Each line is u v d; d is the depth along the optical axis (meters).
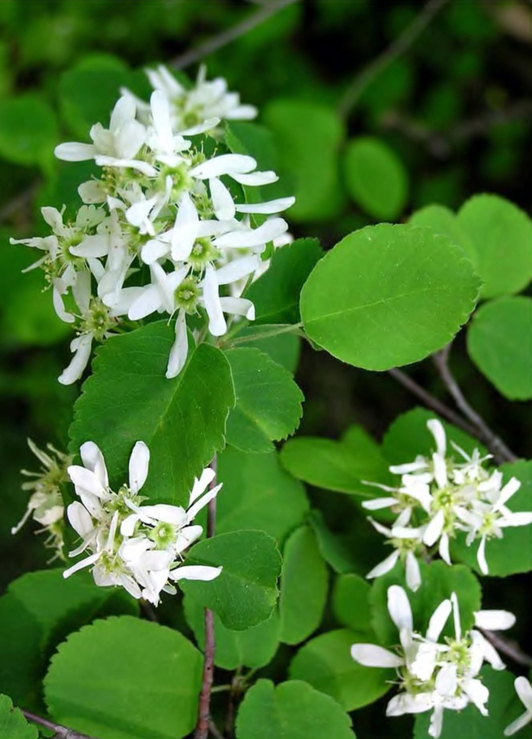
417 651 0.35
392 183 0.56
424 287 0.32
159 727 0.34
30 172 0.60
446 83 0.67
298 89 0.65
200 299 0.32
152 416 0.31
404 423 0.38
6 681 0.35
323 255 0.34
